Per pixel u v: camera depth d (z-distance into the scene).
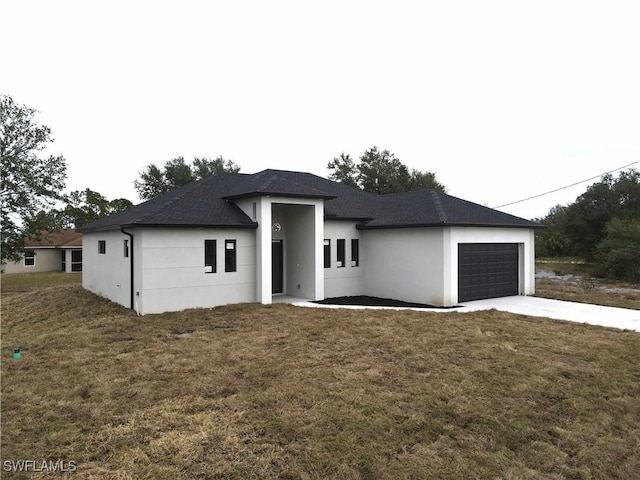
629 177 37.78
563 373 6.98
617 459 4.77
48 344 8.84
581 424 5.45
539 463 4.59
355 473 4.22
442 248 13.63
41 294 17.75
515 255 16.42
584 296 16.22
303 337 9.20
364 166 42.75
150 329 10.11
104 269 15.23
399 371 6.99
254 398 5.89
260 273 13.55
